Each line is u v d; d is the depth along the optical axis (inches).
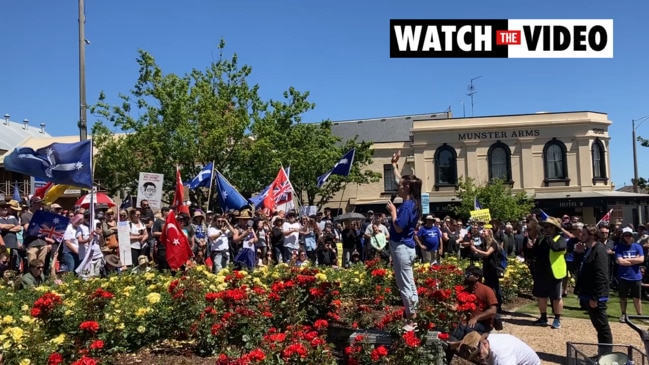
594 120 1448.1
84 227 460.1
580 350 244.8
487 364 215.2
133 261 483.8
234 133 1031.6
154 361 259.8
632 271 414.9
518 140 1457.9
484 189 1332.4
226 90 1071.6
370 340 266.4
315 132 1311.5
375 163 1549.0
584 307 319.3
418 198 269.4
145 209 553.0
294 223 601.6
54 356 219.6
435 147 1498.5
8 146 1643.7
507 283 478.0
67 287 329.7
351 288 395.5
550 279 376.2
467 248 564.7
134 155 1031.6
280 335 221.5
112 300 281.4
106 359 253.1
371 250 665.0
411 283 262.8
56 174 472.4
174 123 1009.5
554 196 1428.4
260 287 312.5
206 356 267.9
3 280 392.8
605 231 332.5
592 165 1448.1
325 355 219.3
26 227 466.6
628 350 229.8
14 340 231.8
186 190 928.3
